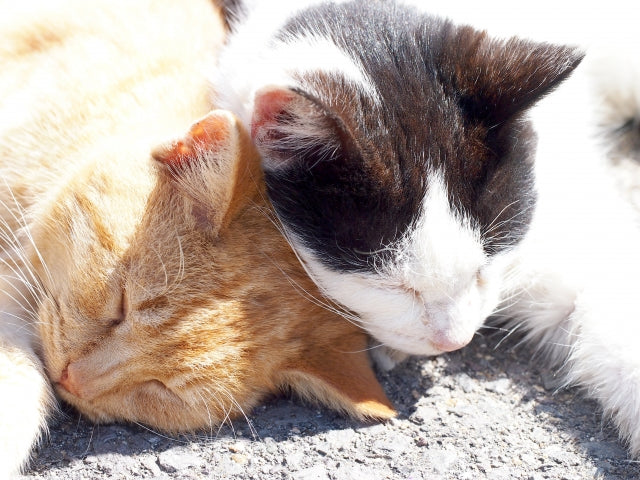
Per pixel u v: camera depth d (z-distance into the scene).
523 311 0.62
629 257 0.61
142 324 0.53
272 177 0.54
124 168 0.54
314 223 0.54
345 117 0.52
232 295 0.54
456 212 0.53
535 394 0.59
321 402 0.57
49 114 0.58
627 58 0.71
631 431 0.56
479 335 0.63
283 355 0.56
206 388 0.54
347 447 0.55
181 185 0.53
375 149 0.52
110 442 0.54
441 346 0.55
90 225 0.53
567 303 0.61
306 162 0.53
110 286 0.53
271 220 0.55
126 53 0.59
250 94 0.55
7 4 0.62
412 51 0.55
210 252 0.54
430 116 0.54
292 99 0.51
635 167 0.71
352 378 0.56
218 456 0.54
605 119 0.73
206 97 0.58
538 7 0.65
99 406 0.54
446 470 0.54
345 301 0.55
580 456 0.55
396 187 0.53
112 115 0.57
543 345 0.62
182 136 0.52
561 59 0.56
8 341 0.55
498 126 0.55
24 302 0.57
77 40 0.60
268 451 0.54
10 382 0.54
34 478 0.52
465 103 0.55
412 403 0.58
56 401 0.55
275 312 0.55
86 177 0.54
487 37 0.57
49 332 0.54
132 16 0.61
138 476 0.53
